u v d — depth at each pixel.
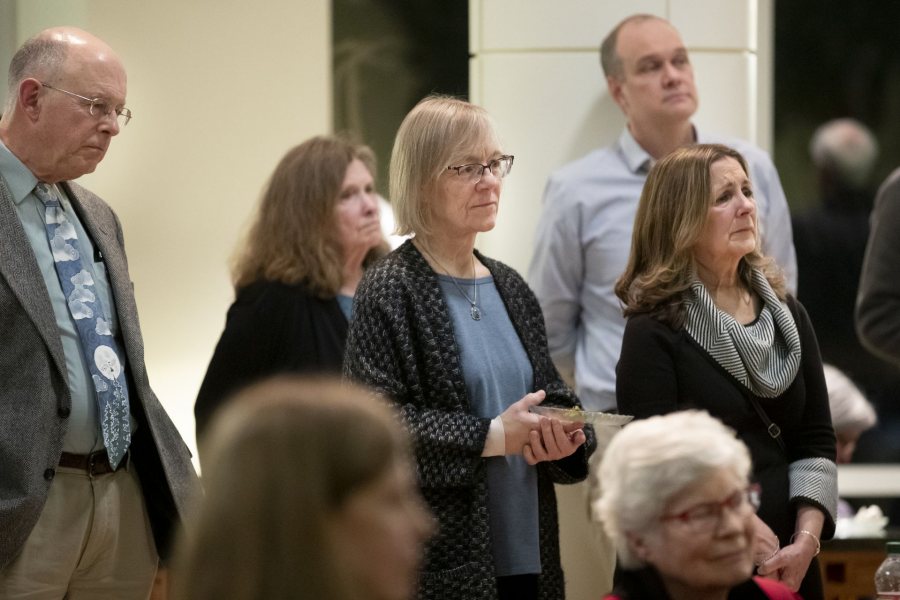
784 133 13.37
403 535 3.55
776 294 8.54
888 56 13.33
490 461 7.71
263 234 10.46
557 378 8.16
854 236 13.20
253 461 3.47
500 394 7.76
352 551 3.49
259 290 10.23
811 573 8.19
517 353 7.93
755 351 8.08
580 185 11.32
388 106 12.95
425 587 7.38
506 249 11.93
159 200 12.74
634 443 5.54
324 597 3.42
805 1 13.36
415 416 7.41
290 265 10.27
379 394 7.41
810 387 8.45
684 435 5.50
